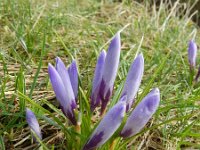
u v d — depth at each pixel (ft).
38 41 0.74
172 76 0.70
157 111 0.52
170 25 1.03
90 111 0.40
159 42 0.86
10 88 0.55
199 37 1.02
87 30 0.81
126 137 0.37
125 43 0.83
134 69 0.37
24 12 0.86
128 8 1.11
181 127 0.53
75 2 1.07
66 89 0.37
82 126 0.39
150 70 0.69
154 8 1.06
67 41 0.77
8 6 0.88
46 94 0.56
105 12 1.05
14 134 0.47
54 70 0.36
